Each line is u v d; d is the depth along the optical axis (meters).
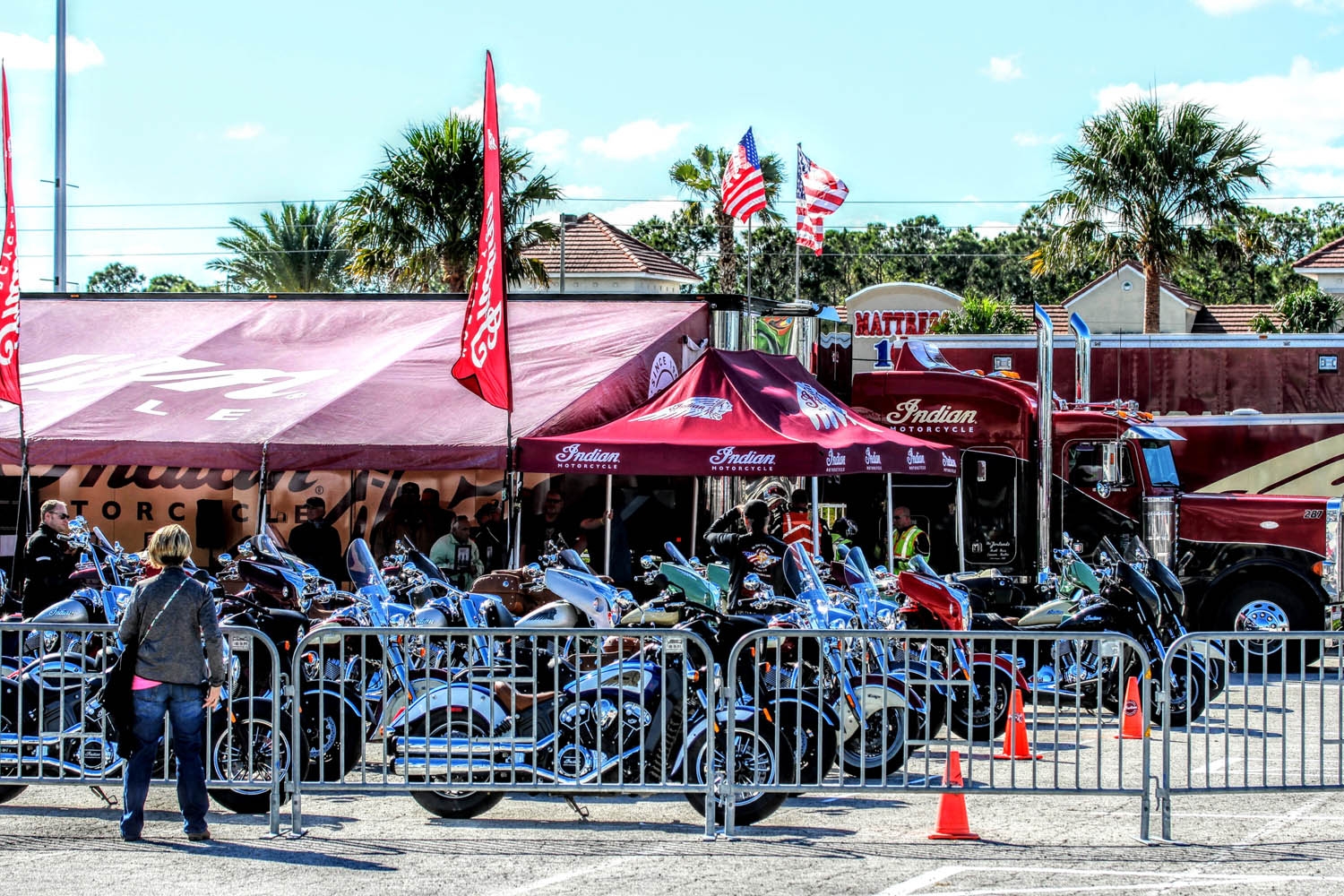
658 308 16.77
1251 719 12.61
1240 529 16.67
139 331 17.78
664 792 8.07
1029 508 17.23
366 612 9.32
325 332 17.20
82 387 15.63
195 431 13.95
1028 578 16.89
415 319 17.23
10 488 18.20
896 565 17.27
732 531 13.84
